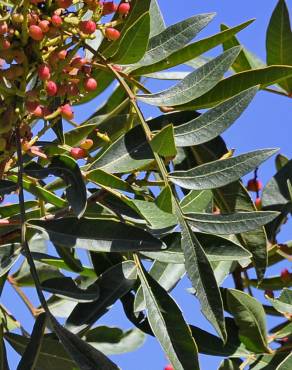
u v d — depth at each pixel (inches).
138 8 19.3
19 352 18.9
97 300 18.4
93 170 17.6
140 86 19.0
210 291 16.0
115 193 17.5
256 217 16.5
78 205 16.2
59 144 18.5
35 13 16.6
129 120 20.0
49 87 16.5
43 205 19.6
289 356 18.8
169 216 17.1
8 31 16.5
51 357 18.5
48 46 16.7
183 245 16.3
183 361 16.4
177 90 18.1
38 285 15.9
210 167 16.7
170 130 16.2
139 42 18.1
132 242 16.6
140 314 19.9
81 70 17.1
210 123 17.4
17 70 16.4
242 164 16.7
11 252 16.4
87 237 16.6
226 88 18.5
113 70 18.0
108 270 18.6
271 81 18.5
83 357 15.6
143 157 17.7
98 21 17.4
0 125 16.6
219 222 16.5
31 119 17.1
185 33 19.0
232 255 17.6
